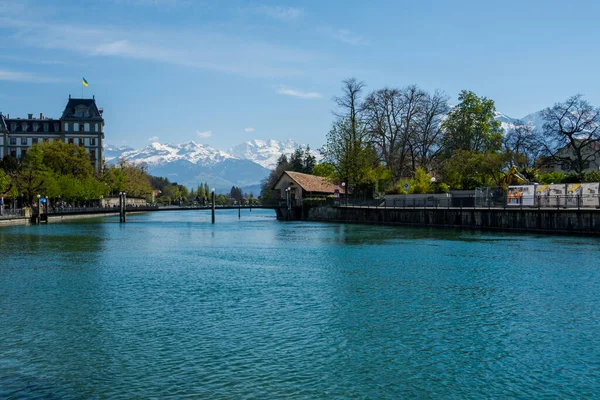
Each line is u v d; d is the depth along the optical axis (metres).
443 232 62.66
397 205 83.12
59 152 125.19
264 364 17.11
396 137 97.25
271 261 39.53
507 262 37.12
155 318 22.41
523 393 15.05
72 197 114.56
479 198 68.12
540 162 91.62
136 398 14.65
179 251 46.94
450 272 33.34
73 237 61.94
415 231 65.50
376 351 18.28
